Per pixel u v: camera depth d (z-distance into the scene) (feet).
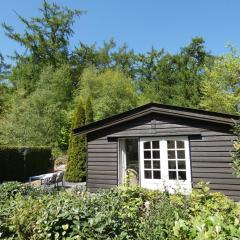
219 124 25.81
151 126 29.32
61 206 9.35
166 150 28.37
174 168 27.71
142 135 29.66
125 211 11.21
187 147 27.22
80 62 109.29
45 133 67.62
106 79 84.64
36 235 8.74
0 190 15.11
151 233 8.43
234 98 64.08
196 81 86.28
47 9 103.30
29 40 101.30
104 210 10.00
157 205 13.05
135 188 17.01
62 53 104.12
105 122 31.48
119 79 84.89
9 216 9.80
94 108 76.28
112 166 30.99
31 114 66.90
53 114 71.46
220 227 6.24
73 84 101.04
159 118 28.99
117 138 31.19
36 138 64.85
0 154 45.62
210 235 6.13
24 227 9.12
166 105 27.86
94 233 8.23
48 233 8.50
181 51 97.60
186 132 27.35
